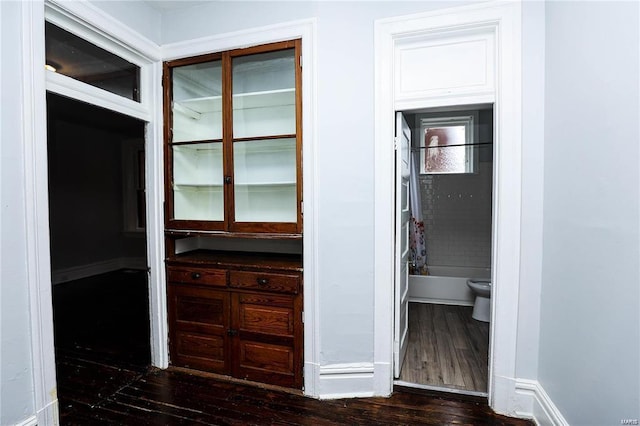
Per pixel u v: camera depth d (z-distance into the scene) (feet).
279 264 6.93
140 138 18.90
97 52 6.33
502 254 5.84
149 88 7.38
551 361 5.28
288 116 7.51
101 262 18.08
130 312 11.53
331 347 6.55
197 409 6.07
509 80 5.65
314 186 6.42
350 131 6.33
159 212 7.49
